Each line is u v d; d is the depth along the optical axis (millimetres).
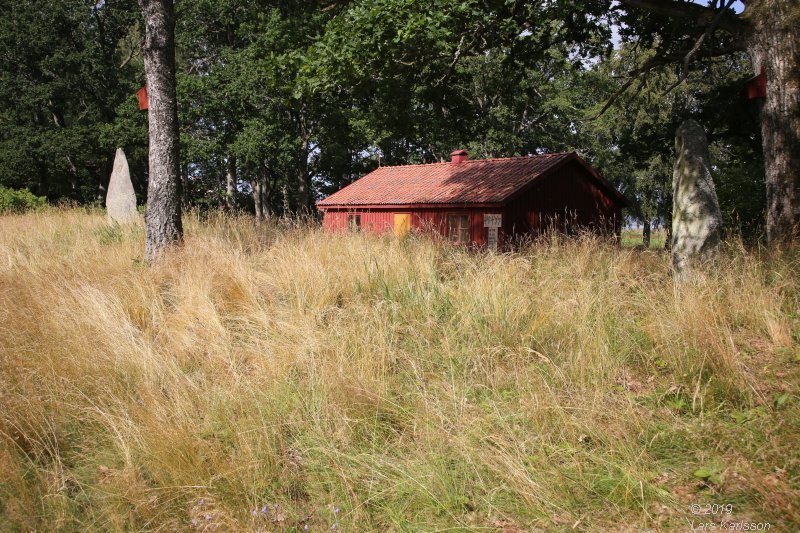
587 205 22359
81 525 3369
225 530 3301
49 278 7465
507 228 19969
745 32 11867
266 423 4207
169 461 3727
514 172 21469
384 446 4121
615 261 7668
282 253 8055
